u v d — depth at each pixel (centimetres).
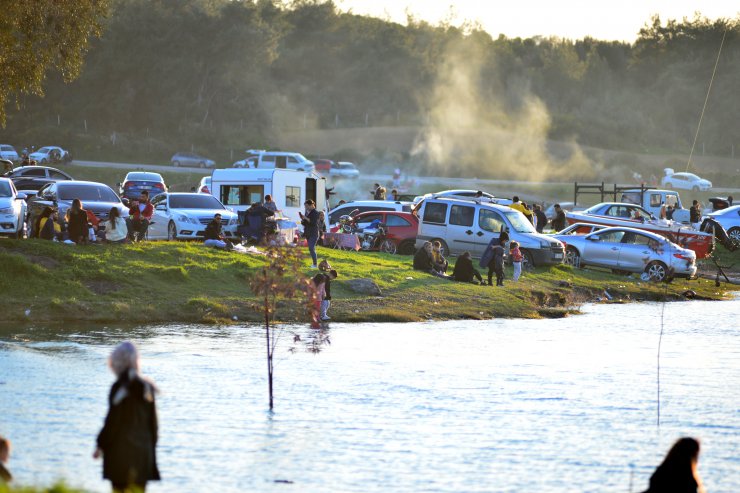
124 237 8725
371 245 11531
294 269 4766
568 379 5119
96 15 9231
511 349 6178
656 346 6469
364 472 3266
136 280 7556
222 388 4638
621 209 14112
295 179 11794
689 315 8550
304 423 3975
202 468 3259
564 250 10944
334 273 7238
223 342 6038
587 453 3581
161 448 3519
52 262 7562
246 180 11694
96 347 5591
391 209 12462
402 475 3244
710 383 5050
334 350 5925
